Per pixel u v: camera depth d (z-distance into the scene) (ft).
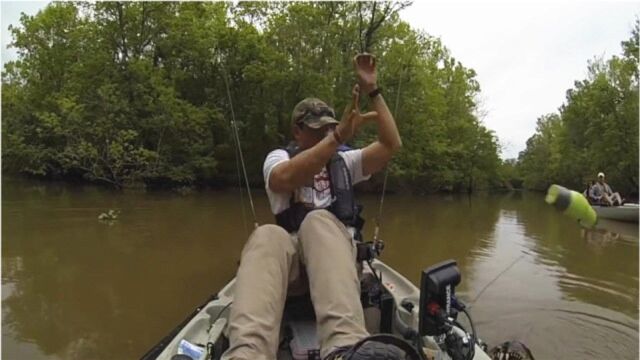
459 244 33.30
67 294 20.04
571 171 123.34
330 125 8.64
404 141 95.45
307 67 85.10
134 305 18.90
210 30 82.99
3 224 35.63
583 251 31.78
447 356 6.52
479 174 124.77
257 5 90.33
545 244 34.17
